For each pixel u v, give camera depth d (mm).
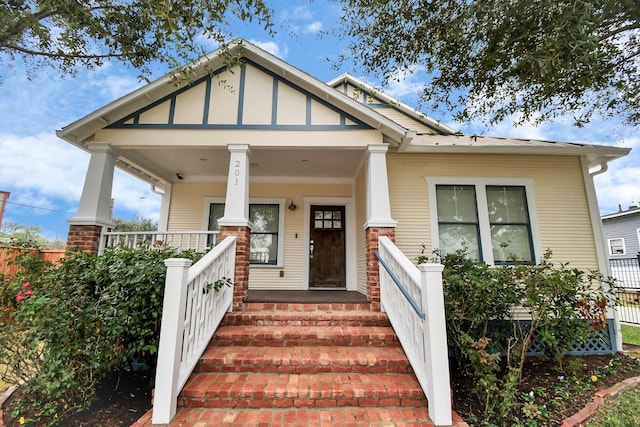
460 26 3893
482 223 5844
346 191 7719
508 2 3463
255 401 2969
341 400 2990
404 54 4438
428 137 7023
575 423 3152
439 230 5863
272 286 7273
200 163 6719
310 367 3404
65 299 3277
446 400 2785
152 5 3289
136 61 4336
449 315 4039
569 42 3281
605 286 5535
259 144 5035
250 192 7602
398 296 3936
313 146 5090
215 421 2740
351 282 7250
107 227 4941
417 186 5965
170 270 3000
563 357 4980
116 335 3221
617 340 5273
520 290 4312
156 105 5129
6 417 3088
